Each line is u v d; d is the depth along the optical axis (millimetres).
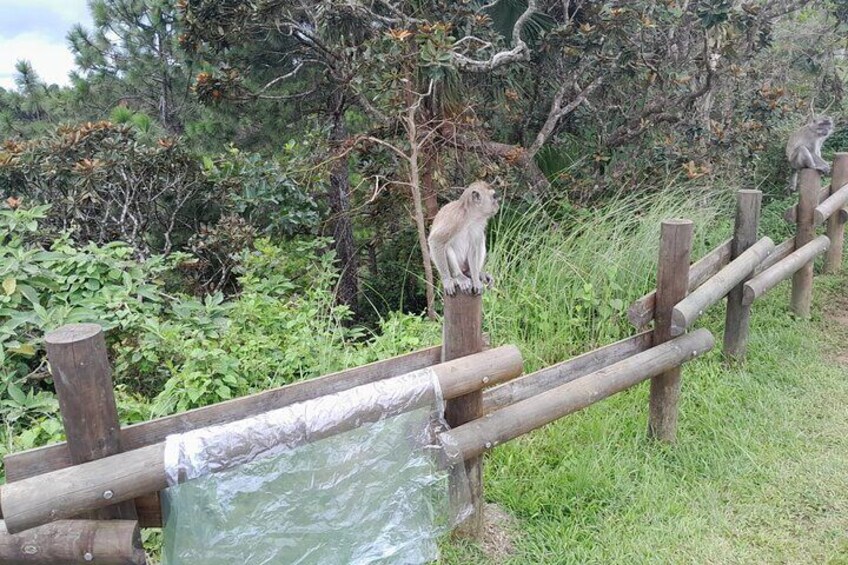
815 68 10742
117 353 4480
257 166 7355
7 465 2102
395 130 7609
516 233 6707
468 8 7004
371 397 2514
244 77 8398
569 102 8703
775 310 6352
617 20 7023
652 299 3941
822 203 6355
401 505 2719
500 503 3525
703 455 3994
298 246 7051
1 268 4406
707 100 8422
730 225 7195
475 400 2977
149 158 7051
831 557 3184
